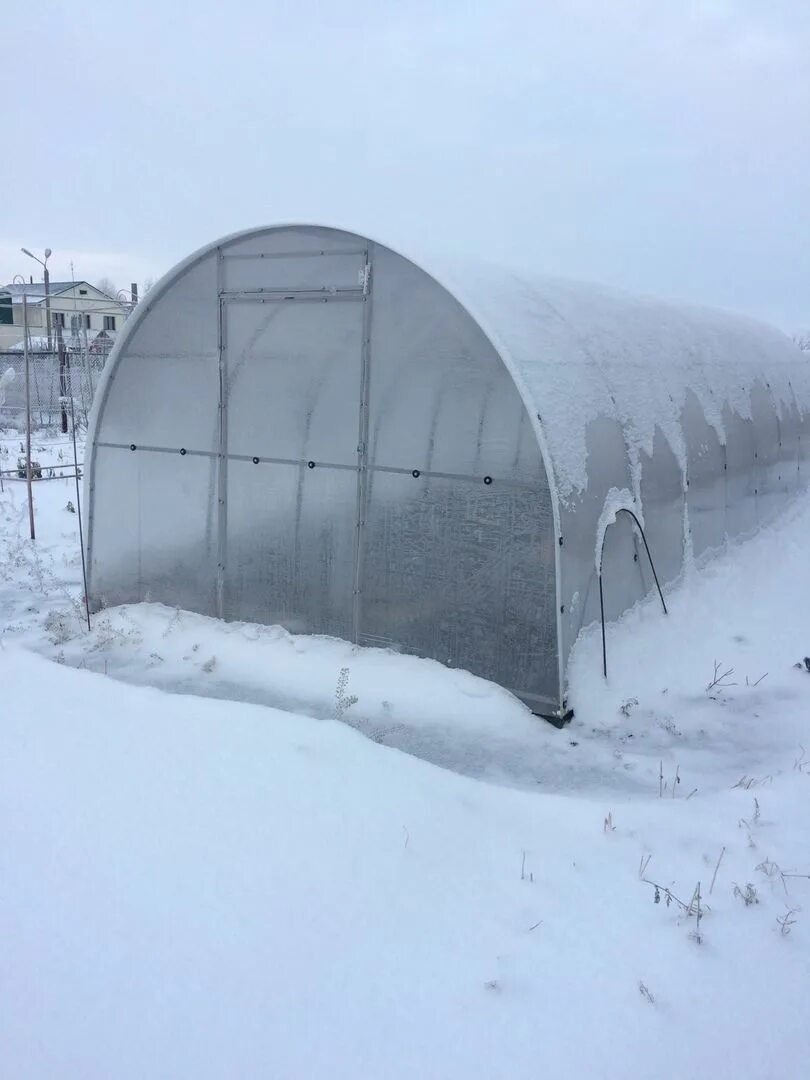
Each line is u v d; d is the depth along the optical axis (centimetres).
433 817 443
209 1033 302
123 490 832
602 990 331
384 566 686
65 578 998
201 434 775
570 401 644
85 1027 304
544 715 612
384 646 695
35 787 461
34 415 2534
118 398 820
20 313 4072
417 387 652
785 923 371
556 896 388
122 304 1866
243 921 358
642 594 751
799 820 461
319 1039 301
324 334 693
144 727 536
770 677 678
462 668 654
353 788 463
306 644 718
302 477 720
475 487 631
